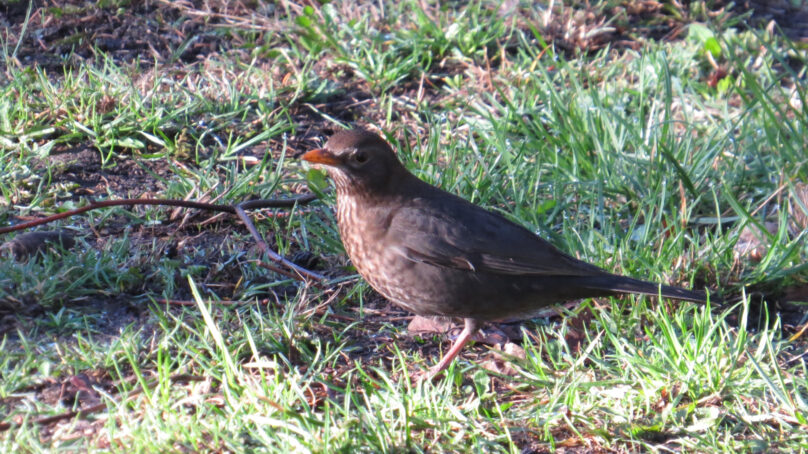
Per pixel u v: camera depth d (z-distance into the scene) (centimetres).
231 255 1045
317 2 1595
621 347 870
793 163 1231
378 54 1452
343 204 930
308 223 1100
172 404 785
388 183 916
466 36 1514
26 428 734
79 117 1242
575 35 1574
